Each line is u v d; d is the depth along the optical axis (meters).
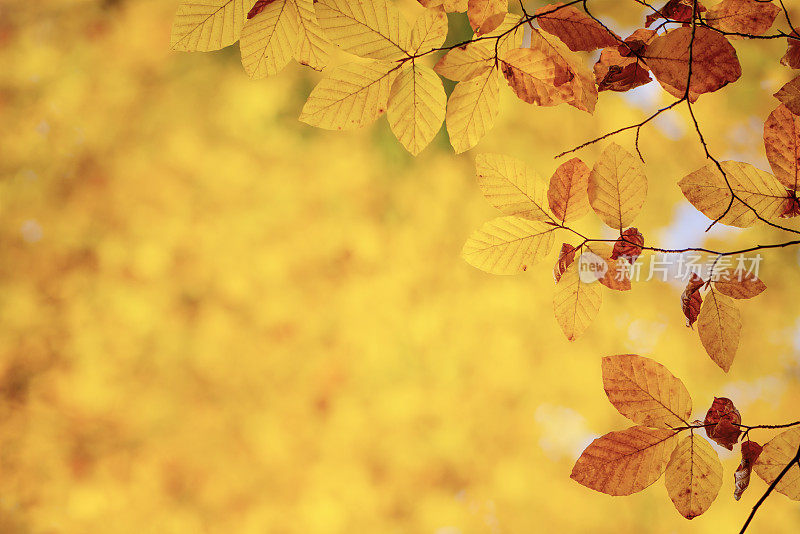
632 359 1.56
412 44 1.55
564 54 1.57
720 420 1.56
